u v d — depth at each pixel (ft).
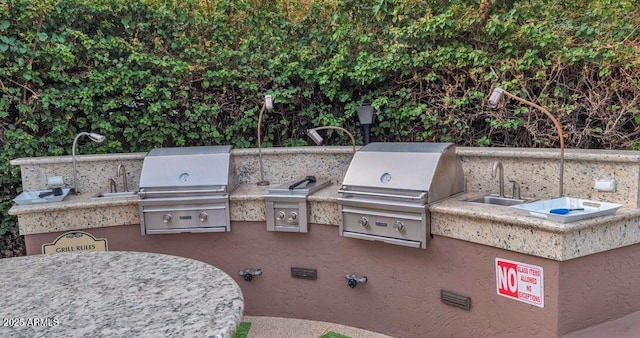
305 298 10.23
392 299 9.25
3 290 5.27
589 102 11.75
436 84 13.04
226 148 10.88
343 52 13.35
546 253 6.81
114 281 5.48
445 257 8.34
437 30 12.45
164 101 13.38
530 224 6.90
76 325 4.31
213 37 13.82
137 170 11.48
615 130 11.71
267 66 13.91
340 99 13.85
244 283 10.47
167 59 13.20
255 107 14.05
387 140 13.91
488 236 7.56
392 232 8.66
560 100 11.96
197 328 4.17
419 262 8.75
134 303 4.79
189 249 10.46
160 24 13.35
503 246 7.37
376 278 9.40
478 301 7.95
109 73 12.75
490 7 12.17
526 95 12.10
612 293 7.34
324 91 13.78
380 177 8.82
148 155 10.49
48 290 5.24
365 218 8.94
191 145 14.14
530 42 11.85
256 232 10.27
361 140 14.10
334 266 9.86
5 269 6.03
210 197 9.98
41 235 9.91
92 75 12.61
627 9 11.80
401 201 8.50
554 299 6.86
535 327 7.15
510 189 8.95
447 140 13.10
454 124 12.92
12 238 12.71
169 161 10.28
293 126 14.32
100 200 10.16
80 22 12.75
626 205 7.52
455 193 9.04
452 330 8.42
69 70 12.66
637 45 11.37
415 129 13.50
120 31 13.26
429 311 8.73
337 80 13.60
